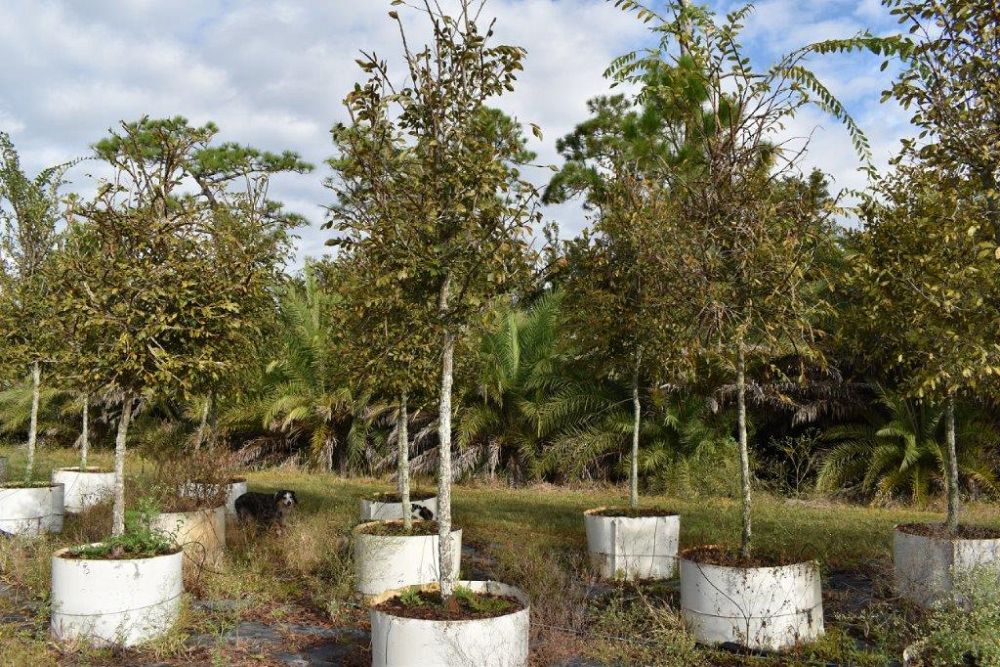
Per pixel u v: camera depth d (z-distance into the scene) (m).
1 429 22.27
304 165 16.27
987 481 12.18
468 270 4.88
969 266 5.25
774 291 5.50
